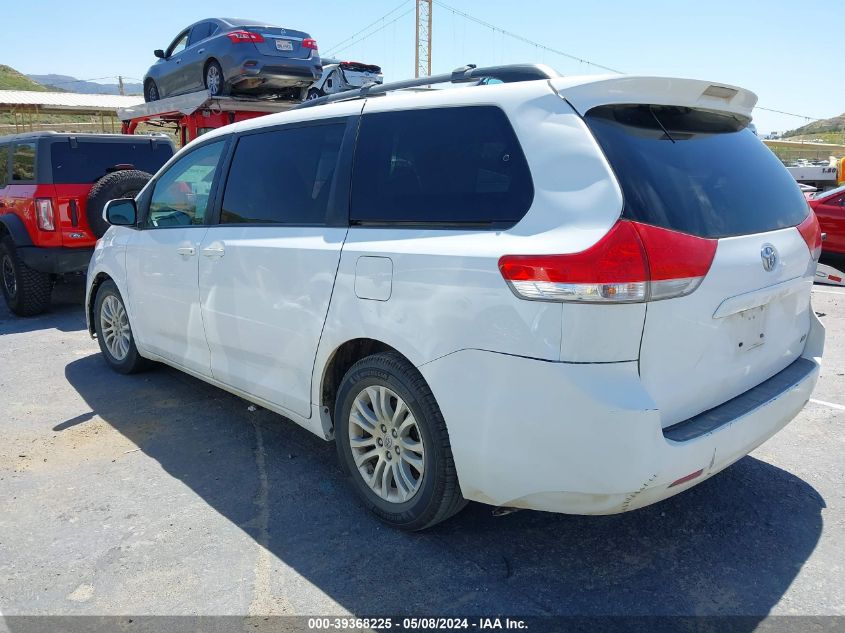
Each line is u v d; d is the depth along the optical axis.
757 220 2.81
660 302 2.32
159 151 8.27
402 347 2.76
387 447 3.03
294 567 2.82
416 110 2.97
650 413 2.28
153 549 2.95
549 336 2.30
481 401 2.50
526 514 3.21
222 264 3.76
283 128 3.63
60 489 3.50
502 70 3.29
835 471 3.61
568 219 2.36
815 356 3.26
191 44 12.07
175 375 5.34
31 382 5.23
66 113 26.88
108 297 5.21
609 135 2.46
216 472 3.68
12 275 7.69
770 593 2.63
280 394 3.54
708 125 2.88
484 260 2.46
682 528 3.08
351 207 3.12
